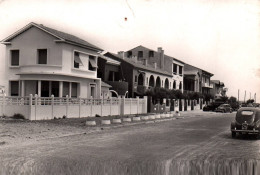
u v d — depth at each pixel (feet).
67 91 103.55
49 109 81.71
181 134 63.67
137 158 36.04
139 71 158.92
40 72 95.55
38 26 100.68
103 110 104.99
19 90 101.81
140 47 203.72
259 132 57.16
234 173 31.65
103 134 61.36
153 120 100.94
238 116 59.11
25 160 34.42
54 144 46.80
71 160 34.50
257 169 31.76
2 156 36.73
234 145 48.73
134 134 62.23
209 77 284.20
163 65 197.88
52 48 100.27
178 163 33.01
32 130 59.67
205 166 32.22
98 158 35.91
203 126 84.17
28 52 103.24
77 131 63.10
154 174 32.35
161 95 154.92
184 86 234.99
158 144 48.49
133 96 153.69
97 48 114.93
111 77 151.84
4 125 64.34
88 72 112.57
